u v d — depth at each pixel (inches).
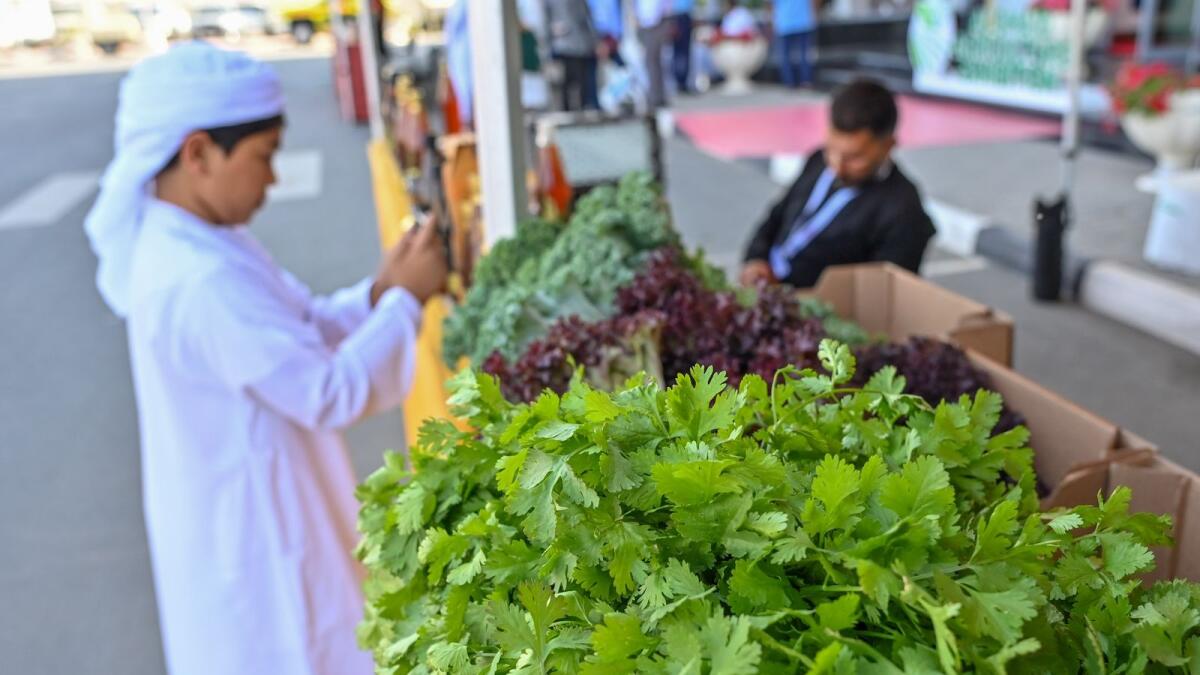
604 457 33.3
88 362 216.2
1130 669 29.8
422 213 147.3
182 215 72.1
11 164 454.0
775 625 29.0
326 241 295.4
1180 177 203.2
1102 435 59.2
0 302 259.9
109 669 116.5
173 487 73.7
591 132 119.6
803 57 515.5
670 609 29.2
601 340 60.2
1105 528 34.0
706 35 566.9
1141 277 193.3
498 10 80.8
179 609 76.1
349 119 514.6
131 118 69.8
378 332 77.5
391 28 461.1
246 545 73.9
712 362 61.6
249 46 1082.7
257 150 72.9
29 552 141.5
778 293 66.7
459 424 68.1
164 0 1113.4
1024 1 415.8
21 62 1034.7
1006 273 223.6
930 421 38.7
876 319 94.0
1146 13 388.5
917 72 452.8
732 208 290.5
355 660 77.8
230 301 69.9
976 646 27.9
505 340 65.1
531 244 79.7
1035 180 286.8
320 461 79.1
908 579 27.6
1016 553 30.4
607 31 476.4
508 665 32.9
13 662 118.3
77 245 314.2
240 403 72.7
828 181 112.7
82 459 170.2
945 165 312.5
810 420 38.3
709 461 31.0
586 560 32.2
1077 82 196.4
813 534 30.7
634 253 72.1
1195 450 142.9
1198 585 33.0
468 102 154.9
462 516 41.2
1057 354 179.0
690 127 416.5
